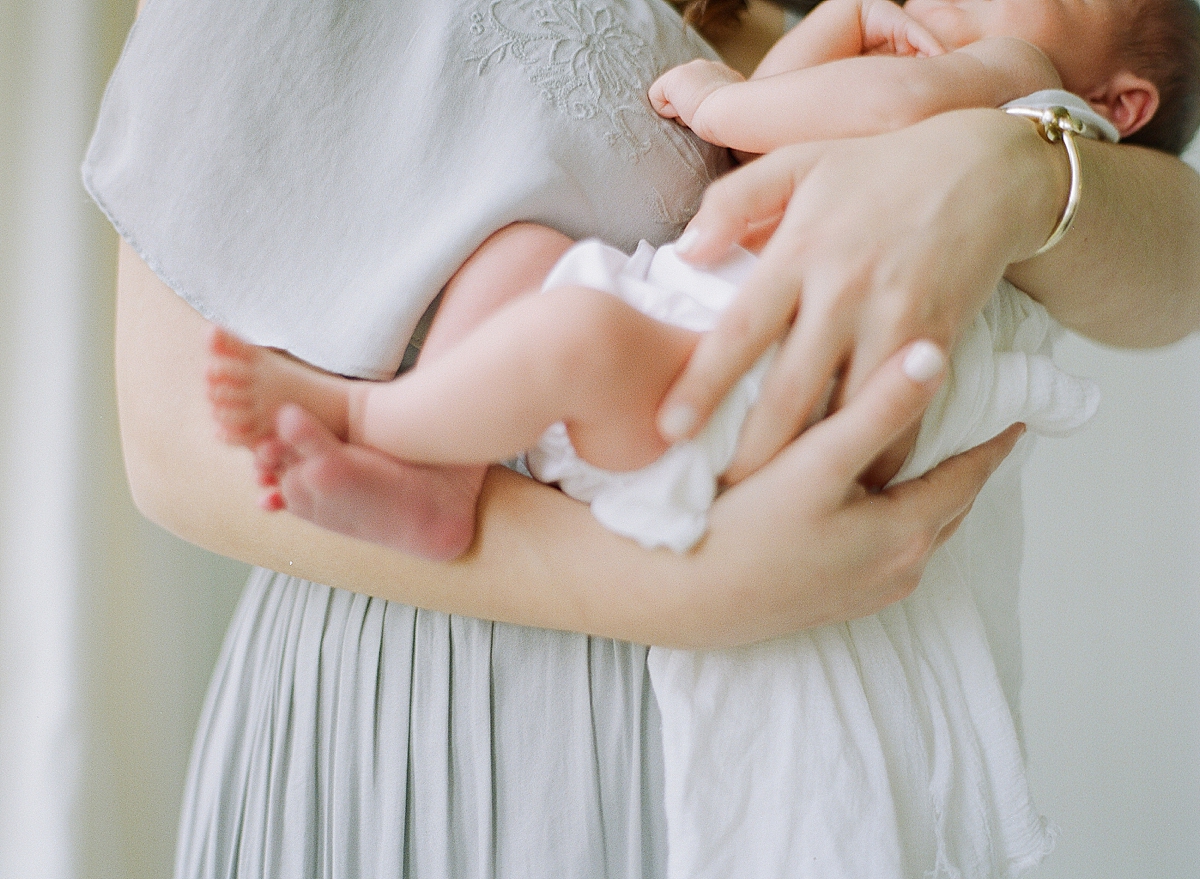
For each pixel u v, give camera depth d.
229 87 0.69
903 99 0.73
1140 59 0.99
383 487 0.61
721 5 1.07
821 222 0.62
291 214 0.70
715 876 0.69
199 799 0.87
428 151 0.71
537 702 0.73
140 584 1.23
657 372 0.60
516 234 0.70
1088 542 1.50
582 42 0.74
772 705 0.72
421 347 0.74
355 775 0.76
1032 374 0.73
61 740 1.11
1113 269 0.79
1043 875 1.49
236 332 0.70
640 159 0.76
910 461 0.70
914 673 0.80
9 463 1.09
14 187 1.07
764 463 0.64
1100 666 1.50
